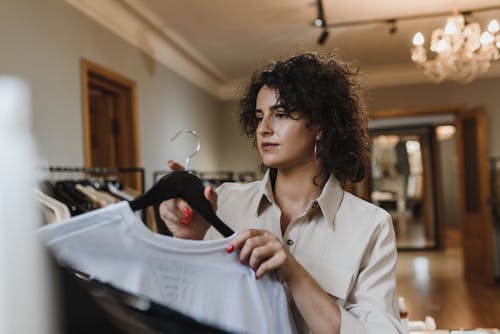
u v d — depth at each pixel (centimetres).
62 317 41
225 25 411
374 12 389
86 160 288
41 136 244
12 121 34
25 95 35
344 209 109
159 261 85
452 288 525
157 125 421
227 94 654
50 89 255
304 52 123
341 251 104
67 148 269
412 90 607
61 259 73
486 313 420
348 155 110
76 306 45
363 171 117
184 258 86
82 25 294
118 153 365
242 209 116
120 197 230
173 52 459
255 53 504
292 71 103
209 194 92
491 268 546
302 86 101
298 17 397
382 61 562
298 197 110
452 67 414
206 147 584
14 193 34
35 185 36
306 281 89
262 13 386
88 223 78
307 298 88
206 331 64
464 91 595
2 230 33
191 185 92
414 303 461
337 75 108
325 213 105
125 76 356
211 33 432
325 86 104
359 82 119
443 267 669
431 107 601
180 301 85
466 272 596
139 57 386
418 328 200
